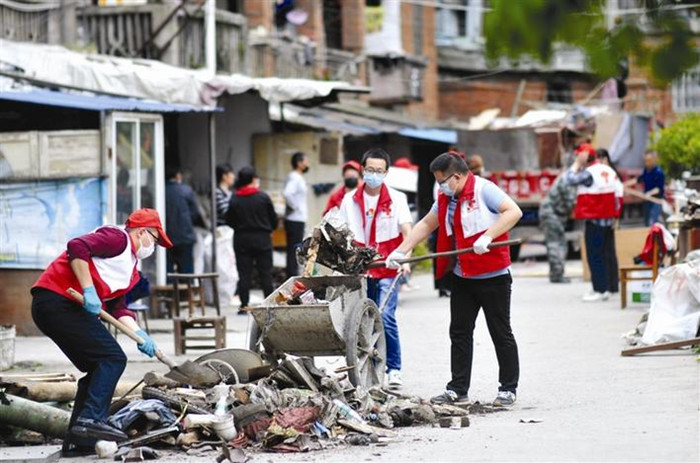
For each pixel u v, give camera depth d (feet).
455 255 61.98
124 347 88.58
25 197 98.02
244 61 156.76
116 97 116.06
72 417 53.36
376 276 69.87
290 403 56.24
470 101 256.73
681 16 32.22
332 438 53.78
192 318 84.74
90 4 147.84
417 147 197.67
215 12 149.07
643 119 209.56
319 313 60.75
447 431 55.67
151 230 54.03
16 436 55.26
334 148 151.43
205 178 136.56
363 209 70.74
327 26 211.61
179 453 52.44
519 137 190.60
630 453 48.52
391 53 208.13
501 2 30.81
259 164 146.20
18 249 97.66
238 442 53.16
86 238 52.21
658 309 81.25
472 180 62.28
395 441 53.36
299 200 123.54
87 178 100.07
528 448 50.49
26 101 96.84
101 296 52.90
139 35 143.74
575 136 198.70
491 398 65.16
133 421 53.98
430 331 96.94
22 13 130.62
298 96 125.39
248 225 110.22
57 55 118.11
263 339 62.64
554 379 70.23
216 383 58.08
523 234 182.70
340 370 61.93
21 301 96.02
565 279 139.33
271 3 181.98
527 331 94.22
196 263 121.39
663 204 142.20
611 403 61.41
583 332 92.17
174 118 137.18
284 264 139.95
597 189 115.24
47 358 82.48
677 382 66.80
